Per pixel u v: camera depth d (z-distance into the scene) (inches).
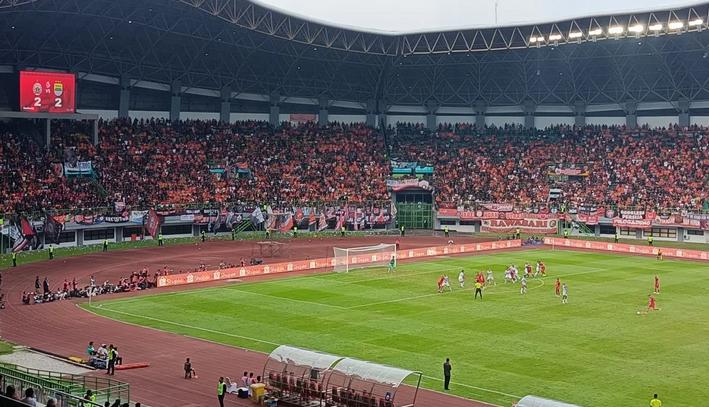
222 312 2541.8
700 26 4318.4
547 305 2691.9
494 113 5836.6
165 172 4763.8
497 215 5187.0
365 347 2064.5
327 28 4781.0
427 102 5846.5
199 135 5182.1
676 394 1657.2
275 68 5319.9
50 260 3663.9
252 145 5324.8
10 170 4074.8
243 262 3538.4
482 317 2472.9
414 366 1877.5
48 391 1206.9
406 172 5472.4
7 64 4274.1
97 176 4441.4
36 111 4156.0
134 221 4298.7
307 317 2464.3
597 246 4579.2
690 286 3139.8
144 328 2292.1
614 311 2583.7
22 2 3309.5
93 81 4741.6
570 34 4616.1
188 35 4468.5
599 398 1628.9
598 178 5305.1
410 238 4975.4
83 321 2380.7
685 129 5388.8
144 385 1706.4
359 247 4416.8
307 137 5580.7
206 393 1658.5
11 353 1921.8
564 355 1988.2
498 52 5201.8
